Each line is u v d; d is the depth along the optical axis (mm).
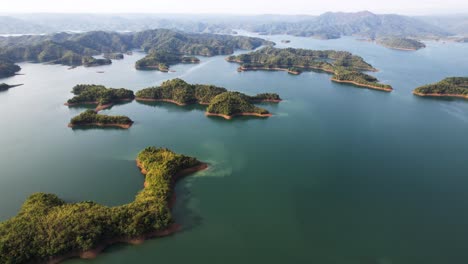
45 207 96438
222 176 128375
